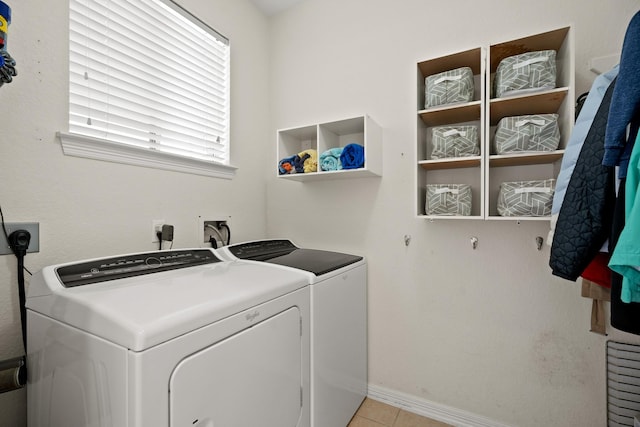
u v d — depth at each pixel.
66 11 1.11
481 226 1.48
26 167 1.01
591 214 0.84
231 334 0.80
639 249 0.64
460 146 1.33
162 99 1.50
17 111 0.99
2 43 0.79
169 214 1.48
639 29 0.69
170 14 1.52
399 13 1.69
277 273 1.14
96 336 0.67
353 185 1.82
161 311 0.69
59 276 0.90
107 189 1.23
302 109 2.02
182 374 0.67
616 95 0.72
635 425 1.15
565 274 0.90
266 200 2.16
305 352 1.13
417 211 1.41
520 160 1.29
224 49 1.84
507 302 1.43
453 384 1.56
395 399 1.69
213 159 1.78
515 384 1.42
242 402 0.83
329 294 1.30
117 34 1.30
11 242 0.96
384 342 1.72
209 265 1.26
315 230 1.96
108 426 0.64
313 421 1.18
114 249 1.25
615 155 0.73
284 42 2.11
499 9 1.43
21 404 1.00
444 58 1.36
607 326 1.26
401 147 1.67
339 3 1.89
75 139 1.12
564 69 1.18
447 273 1.56
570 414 1.32
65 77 1.11
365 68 1.79
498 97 1.24
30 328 0.90
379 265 1.74
